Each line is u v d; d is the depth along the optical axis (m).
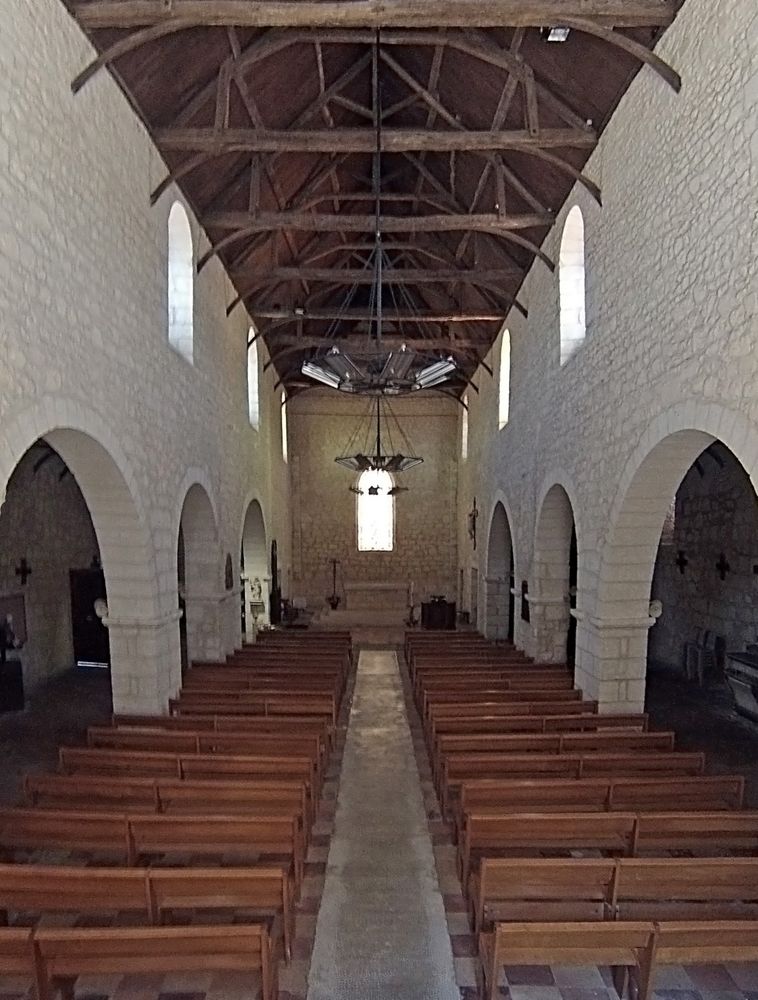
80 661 12.80
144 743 6.20
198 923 4.39
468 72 7.96
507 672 9.39
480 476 16.36
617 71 6.48
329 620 18.72
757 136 4.40
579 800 4.91
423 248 11.84
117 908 3.65
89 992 3.84
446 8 5.46
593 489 7.70
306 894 4.80
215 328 9.98
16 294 4.45
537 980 3.93
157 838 4.27
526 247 9.42
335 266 13.81
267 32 7.09
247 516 14.23
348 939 4.28
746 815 4.29
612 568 7.29
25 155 4.57
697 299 5.19
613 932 3.30
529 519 11.09
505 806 4.88
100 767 5.60
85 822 4.25
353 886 4.90
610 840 4.38
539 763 5.58
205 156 7.33
